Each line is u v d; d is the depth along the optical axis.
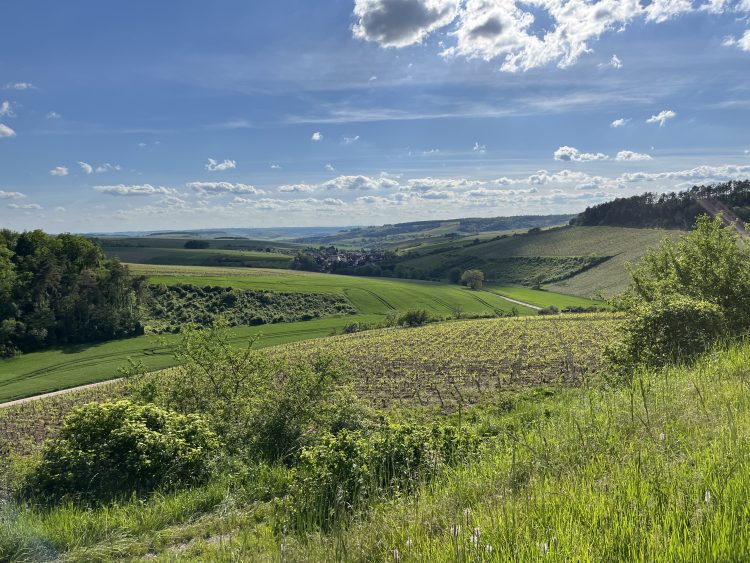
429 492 5.16
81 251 96.81
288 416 11.95
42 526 6.09
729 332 11.52
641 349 12.10
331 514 4.92
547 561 2.72
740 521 2.76
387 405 29.66
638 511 3.11
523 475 4.82
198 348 14.95
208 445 9.07
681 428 5.02
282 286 120.31
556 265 153.62
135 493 7.43
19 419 42.97
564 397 10.81
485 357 49.06
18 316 78.81
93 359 71.62
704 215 15.91
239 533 5.73
